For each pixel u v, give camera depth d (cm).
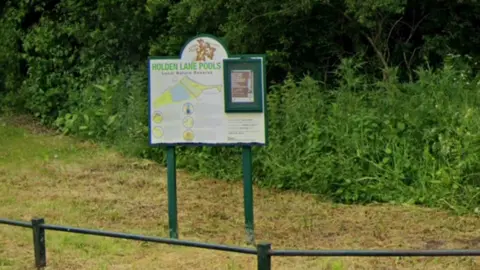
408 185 884
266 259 496
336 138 941
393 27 1143
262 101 690
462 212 798
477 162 827
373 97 1009
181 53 700
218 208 841
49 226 604
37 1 1563
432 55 1187
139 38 1384
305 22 1177
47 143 1256
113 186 953
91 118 1291
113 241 701
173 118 704
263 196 911
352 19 1125
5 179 983
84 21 1461
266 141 693
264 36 1180
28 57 1505
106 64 1429
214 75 696
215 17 1189
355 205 866
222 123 698
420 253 479
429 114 921
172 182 710
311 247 679
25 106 1512
